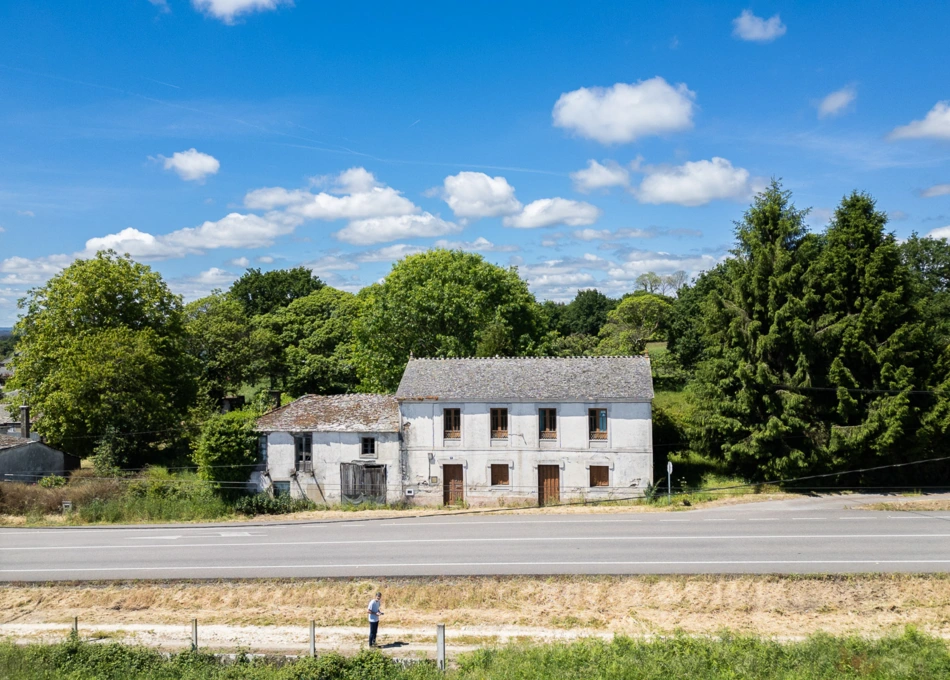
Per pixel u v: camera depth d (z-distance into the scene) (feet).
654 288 321.11
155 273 204.33
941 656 71.92
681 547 106.42
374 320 199.62
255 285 345.72
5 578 101.30
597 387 143.13
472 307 200.13
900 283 141.59
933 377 138.21
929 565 95.55
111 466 169.07
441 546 111.86
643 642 79.05
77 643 79.77
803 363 138.82
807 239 149.48
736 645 76.48
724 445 142.51
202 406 200.64
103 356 174.81
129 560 108.88
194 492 147.54
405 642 83.71
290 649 82.38
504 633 85.66
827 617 87.40
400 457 146.51
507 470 144.77
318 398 159.22
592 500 141.28
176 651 81.87
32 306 192.13
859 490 141.18
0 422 206.39
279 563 105.50
